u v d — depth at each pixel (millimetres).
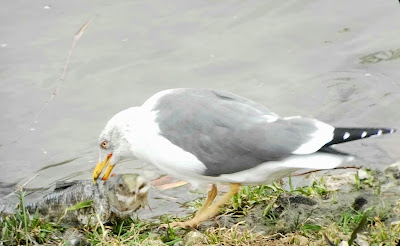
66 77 13508
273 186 9992
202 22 14812
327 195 9656
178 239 8641
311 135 8352
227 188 10430
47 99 13031
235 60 13805
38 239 8805
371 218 8812
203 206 9375
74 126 12445
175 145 8797
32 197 10633
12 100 13008
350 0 15242
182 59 13898
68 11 15148
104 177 9594
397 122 11859
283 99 12758
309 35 14352
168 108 8977
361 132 8148
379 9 14867
